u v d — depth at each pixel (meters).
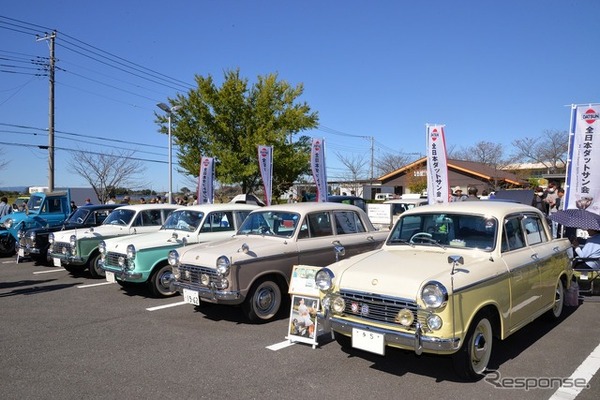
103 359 4.96
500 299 4.48
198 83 20.98
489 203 5.50
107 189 31.47
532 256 5.21
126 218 10.25
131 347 5.35
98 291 8.46
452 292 3.93
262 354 5.09
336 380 4.36
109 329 6.08
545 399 3.92
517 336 5.57
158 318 6.61
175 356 5.04
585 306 6.89
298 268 5.57
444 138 9.61
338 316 4.54
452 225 5.13
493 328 4.64
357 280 4.44
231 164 20.33
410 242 5.27
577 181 8.57
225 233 8.66
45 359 4.98
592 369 4.53
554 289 5.80
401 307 4.08
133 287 8.79
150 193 41.25
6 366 4.78
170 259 6.75
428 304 3.88
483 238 4.89
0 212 15.27
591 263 6.98
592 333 5.64
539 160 41.88
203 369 4.66
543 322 6.07
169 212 10.66
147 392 4.13
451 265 4.41
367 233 7.82
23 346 5.41
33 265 11.59
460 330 3.96
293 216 7.03
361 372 4.55
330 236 7.24
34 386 4.28
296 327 5.47
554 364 4.67
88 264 9.59
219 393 4.10
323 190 12.98
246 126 21.38
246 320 6.46
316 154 12.88
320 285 4.63
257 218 7.48
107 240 8.39
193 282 6.43
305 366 4.72
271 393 4.09
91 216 11.73
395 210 13.97
